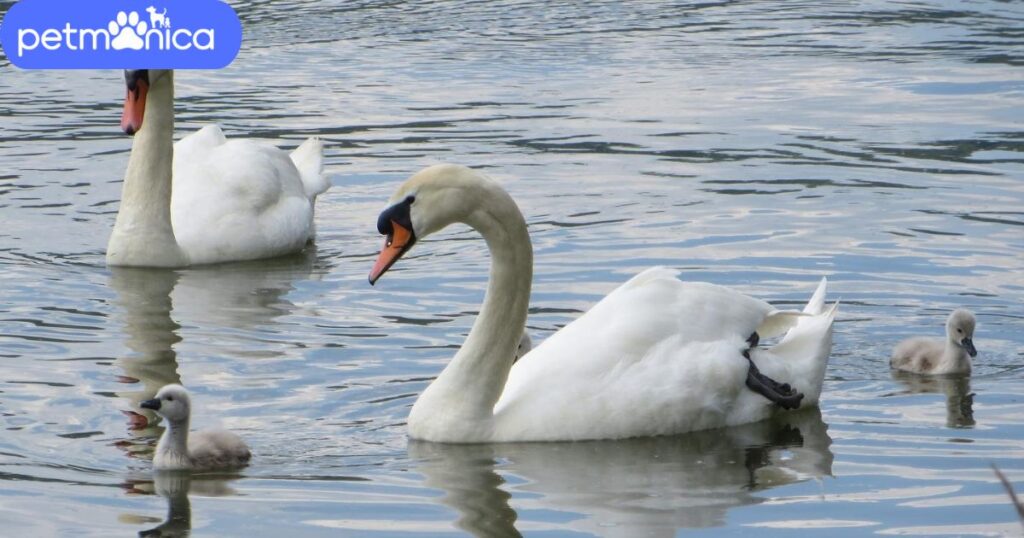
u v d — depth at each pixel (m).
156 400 11.72
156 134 18.81
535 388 12.75
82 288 17.69
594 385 12.71
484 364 12.64
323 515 10.95
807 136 25.08
